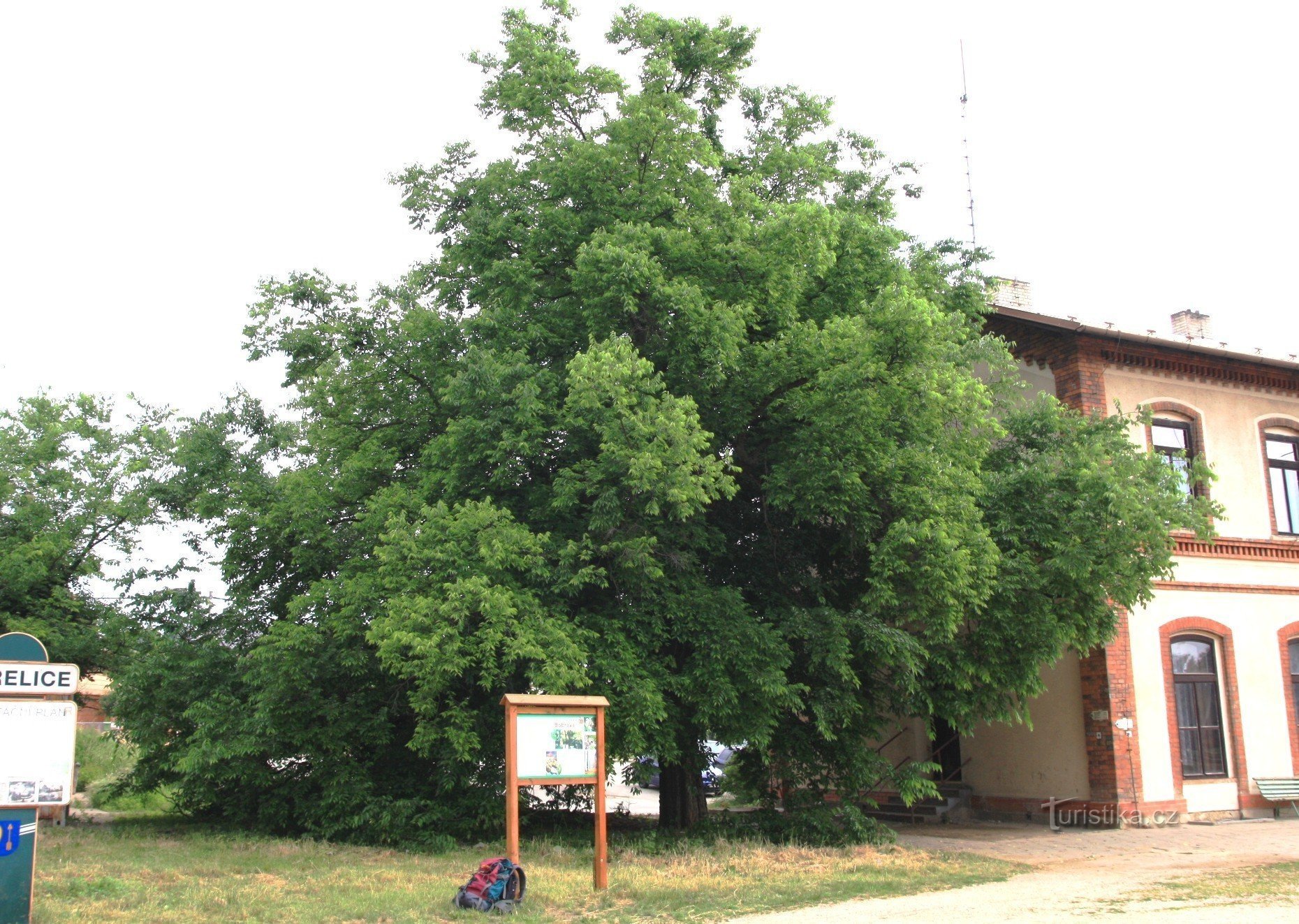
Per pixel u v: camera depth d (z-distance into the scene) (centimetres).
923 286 1747
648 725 1394
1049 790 2020
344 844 1538
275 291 1634
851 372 1367
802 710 1598
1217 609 2114
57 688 848
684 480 1286
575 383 1334
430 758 1589
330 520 1677
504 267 1546
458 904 1021
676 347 1465
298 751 1576
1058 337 2127
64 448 2150
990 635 1584
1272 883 1222
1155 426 2172
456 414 1617
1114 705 1922
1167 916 994
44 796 831
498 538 1368
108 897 1031
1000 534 1580
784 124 1786
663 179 1589
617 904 1063
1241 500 2211
